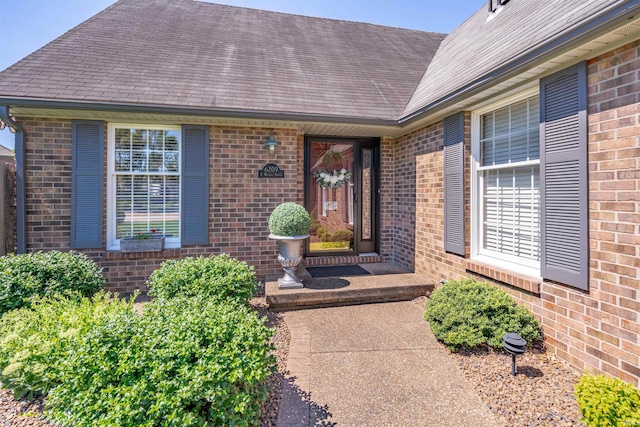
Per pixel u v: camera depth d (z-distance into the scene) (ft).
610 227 9.06
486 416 8.08
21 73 15.99
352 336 12.66
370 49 26.78
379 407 8.48
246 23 26.16
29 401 8.14
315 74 21.62
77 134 16.72
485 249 15.16
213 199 18.37
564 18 10.43
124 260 17.30
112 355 6.78
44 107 14.83
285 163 19.24
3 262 12.00
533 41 10.64
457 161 15.66
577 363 10.00
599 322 9.36
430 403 8.63
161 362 6.61
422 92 19.70
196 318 8.06
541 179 11.28
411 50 28.02
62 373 6.76
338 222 22.63
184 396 6.06
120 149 17.80
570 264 10.19
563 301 10.52
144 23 22.41
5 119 14.90
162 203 18.30
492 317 11.42
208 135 18.15
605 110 9.17
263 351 7.85
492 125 14.69
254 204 18.86
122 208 17.94
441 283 17.02
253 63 21.13
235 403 6.50
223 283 12.67
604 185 9.21
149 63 18.79
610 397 6.81
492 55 13.83
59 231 16.69
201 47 21.49
